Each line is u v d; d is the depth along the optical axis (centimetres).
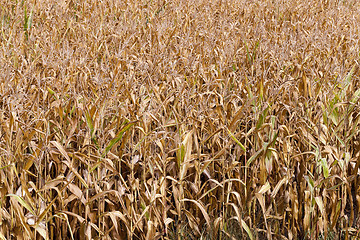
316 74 502
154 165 377
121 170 393
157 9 930
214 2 991
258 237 392
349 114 434
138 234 381
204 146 429
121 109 383
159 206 382
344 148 399
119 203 366
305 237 395
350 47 652
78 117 361
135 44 650
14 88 398
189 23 802
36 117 354
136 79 492
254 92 450
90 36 691
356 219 417
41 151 317
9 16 812
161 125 386
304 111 455
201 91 482
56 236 354
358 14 986
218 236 395
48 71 489
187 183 408
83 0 908
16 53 551
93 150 365
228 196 378
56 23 761
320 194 421
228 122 415
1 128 344
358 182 416
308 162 425
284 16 934
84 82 438
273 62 546
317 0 1132
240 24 844
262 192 373
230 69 538
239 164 389
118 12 909
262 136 424
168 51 599
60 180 320
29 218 334
